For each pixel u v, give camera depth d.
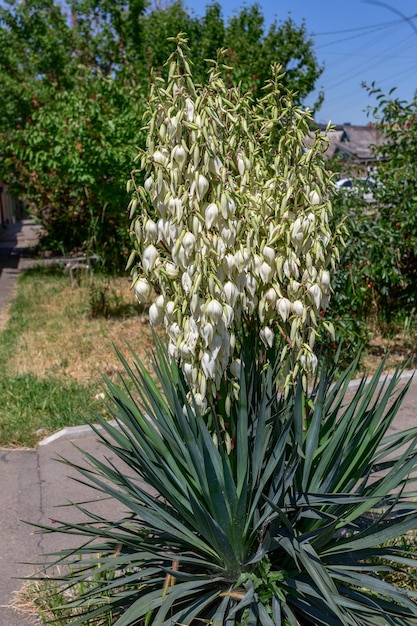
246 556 2.85
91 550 3.13
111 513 4.62
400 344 8.55
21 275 16.75
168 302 2.81
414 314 9.28
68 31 20.28
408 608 2.85
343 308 7.44
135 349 8.84
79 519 4.55
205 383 2.75
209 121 2.71
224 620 2.72
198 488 2.95
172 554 2.88
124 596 2.91
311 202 2.93
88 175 12.16
